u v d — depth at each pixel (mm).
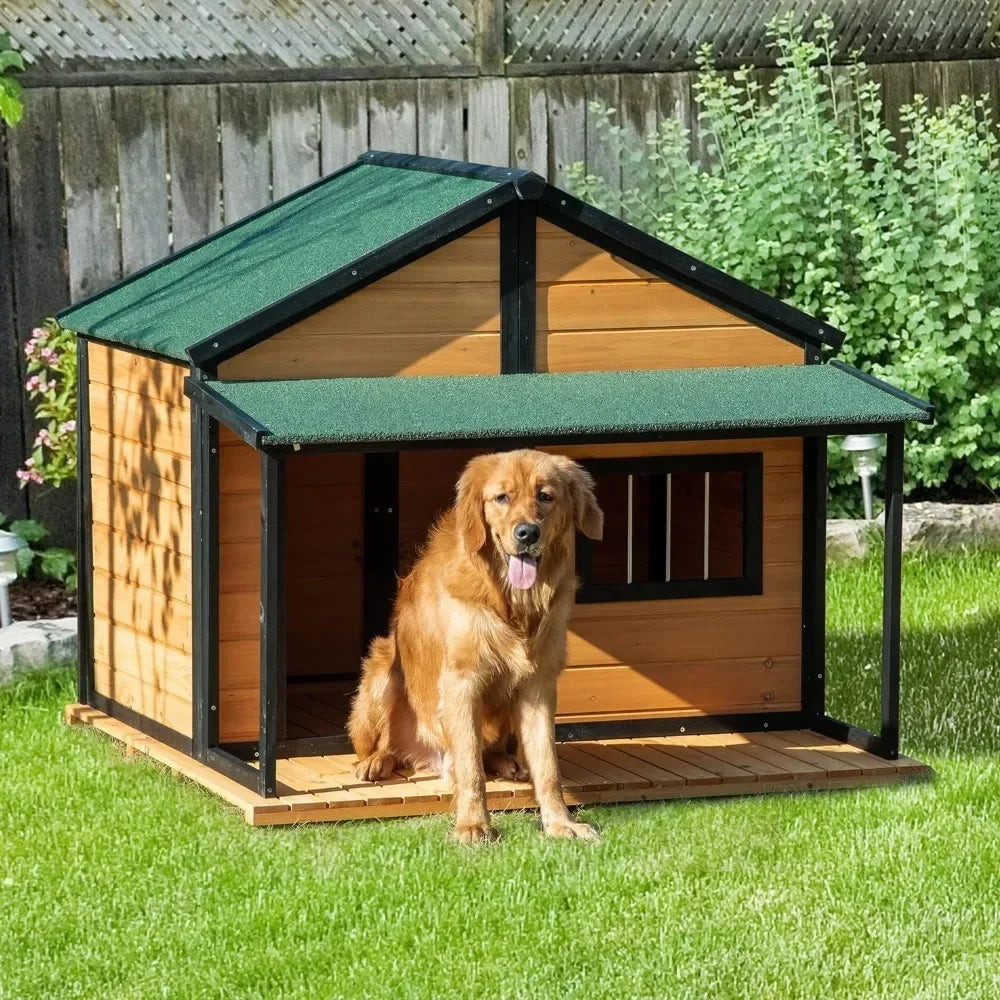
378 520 6512
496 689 6082
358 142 8016
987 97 8523
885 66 8656
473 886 5734
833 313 8289
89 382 6707
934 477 8375
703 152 8453
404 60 8070
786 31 8320
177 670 6367
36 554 7602
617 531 6828
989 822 6031
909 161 8367
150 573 6457
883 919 5621
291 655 7043
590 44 8258
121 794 6199
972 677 7012
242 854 5871
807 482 6555
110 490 6629
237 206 7934
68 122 7762
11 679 6969
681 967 5441
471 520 6008
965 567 8047
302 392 6125
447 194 6457
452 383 6254
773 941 5535
